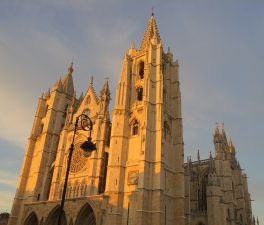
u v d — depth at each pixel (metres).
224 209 95.62
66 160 83.62
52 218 75.19
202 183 108.38
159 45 85.31
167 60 91.62
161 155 67.19
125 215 64.06
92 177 73.62
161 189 63.47
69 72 113.31
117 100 79.25
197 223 97.69
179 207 69.25
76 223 67.75
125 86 81.50
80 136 83.75
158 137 69.88
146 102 73.69
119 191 66.75
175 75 89.69
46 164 90.88
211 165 104.19
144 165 65.31
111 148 72.12
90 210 69.88
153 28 95.75
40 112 105.56
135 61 87.62
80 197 69.88
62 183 80.25
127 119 77.31
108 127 82.50
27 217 79.12
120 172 69.06
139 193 62.72
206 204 103.00
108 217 63.75
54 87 105.69
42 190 86.19
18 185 91.44
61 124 100.00
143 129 70.00
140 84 81.62
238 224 109.00
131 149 72.44
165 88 84.38
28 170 95.12
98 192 72.19
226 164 112.81
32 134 100.31
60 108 101.75
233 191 117.81
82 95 109.69
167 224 65.94
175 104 84.69
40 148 94.00
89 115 88.44
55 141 95.69
